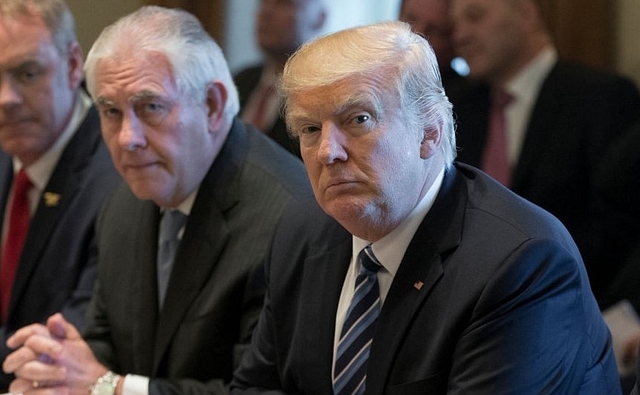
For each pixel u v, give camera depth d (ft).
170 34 9.51
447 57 14.84
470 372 7.27
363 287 8.00
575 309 7.40
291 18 15.12
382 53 7.22
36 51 11.80
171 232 10.06
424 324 7.55
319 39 7.43
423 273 7.62
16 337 9.68
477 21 14.23
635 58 16.15
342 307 8.20
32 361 9.52
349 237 8.32
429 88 7.41
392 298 7.70
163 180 9.60
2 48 11.68
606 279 13.61
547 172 13.93
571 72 14.19
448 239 7.61
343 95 7.09
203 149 9.75
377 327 7.74
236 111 10.14
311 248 8.54
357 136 7.20
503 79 14.29
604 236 13.55
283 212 9.02
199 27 9.81
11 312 12.02
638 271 12.96
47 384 9.49
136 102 9.37
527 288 7.23
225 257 9.64
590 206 13.83
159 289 10.09
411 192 7.48
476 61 14.32
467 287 7.36
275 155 10.21
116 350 10.32
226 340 9.57
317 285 8.34
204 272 9.64
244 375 8.89
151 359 9.88
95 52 9.53
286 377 8.51
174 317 9.68
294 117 7.32
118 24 9.62
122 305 10.21
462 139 14.42
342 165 7.25
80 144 12.25
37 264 12.02
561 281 7.35
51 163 12.35
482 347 7.25
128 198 10.64
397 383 7.61
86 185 12.10
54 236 12.02
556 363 7.27
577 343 7.42
